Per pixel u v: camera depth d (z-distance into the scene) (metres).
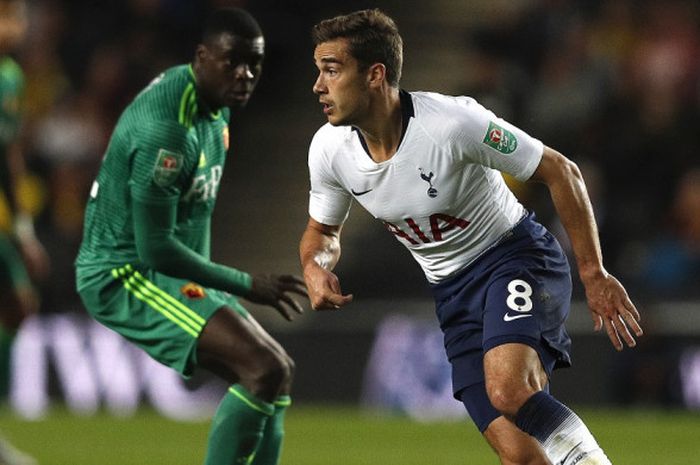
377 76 19.53
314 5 63.19
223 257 58.81
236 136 61.62
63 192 55.66
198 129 23.39
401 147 19.78
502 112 52.47
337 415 47.09
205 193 23.86
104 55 60.00
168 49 61.22
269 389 22.58
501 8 63.19
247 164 61.09
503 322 19.72
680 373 48.47
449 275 20.92
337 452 36.09
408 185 20.02
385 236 54.25
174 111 22.92
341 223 21.73
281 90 62.50
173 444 37.72
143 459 33.91
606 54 61.03
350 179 20.48
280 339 50.25
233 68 23.17
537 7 60.16
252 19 23.47
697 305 48.62
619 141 56.16
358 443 38.41
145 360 48.56
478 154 19.73
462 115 19.59
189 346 23.11
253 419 22.52
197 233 24.08
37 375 48.50
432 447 37.62
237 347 22.75
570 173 19.97
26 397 48.31
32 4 59.47
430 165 19.78
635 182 55.56
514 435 19.91
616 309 19.59
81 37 60.16
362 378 49.75
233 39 23.09
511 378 19.14
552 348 19.97
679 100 59.06
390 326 49.69
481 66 52.94
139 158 22.73
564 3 61.81
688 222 53.12
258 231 59.38
